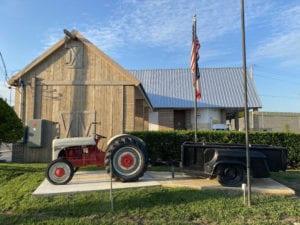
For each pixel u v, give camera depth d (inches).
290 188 303.3
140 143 315.3
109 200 252.4
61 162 302.7
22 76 498.0
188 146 325.4
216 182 308.5
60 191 270.1
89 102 496.1
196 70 436.1
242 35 254.7
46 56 494.6
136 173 306.3
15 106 497.4
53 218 221.9
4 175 341.4
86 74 499.8
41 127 472.1
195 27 445.4
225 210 234.5
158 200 254.2
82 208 239.3
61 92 497.4
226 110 994.1
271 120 1237.1
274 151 319.9
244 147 318.7
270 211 232.2
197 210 234.7
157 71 1096.8
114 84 497.0
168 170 390.0
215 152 308.7
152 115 946.7
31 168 386.3
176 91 997.8
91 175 344.8
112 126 492.7
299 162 461.7
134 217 225.1
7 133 382.0
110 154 307.1
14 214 233.3
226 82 1024.2
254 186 301.0
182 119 982.4
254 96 957.2
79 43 502.0
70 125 491.8
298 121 1243.2
